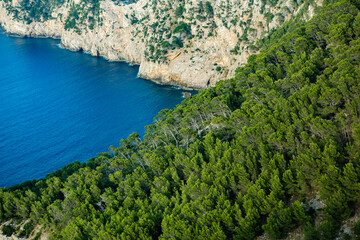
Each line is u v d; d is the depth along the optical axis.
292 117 59.72
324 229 41.44
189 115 87.44
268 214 48.97
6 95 160.75
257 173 55.06
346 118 54.03
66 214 67.06
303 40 86.31
